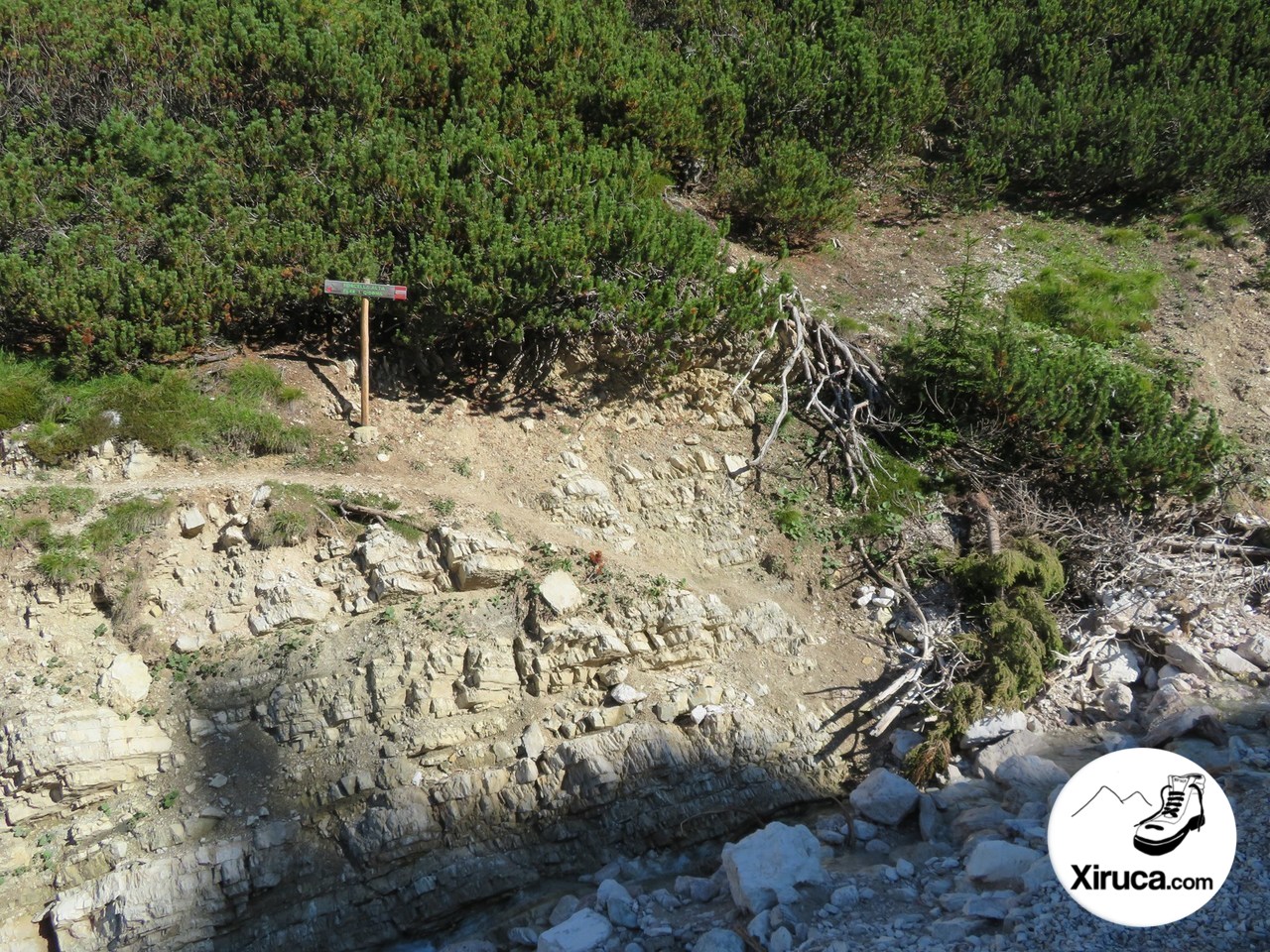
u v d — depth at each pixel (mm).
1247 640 9305
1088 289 13398
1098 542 10195
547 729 8125
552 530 9383
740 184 12953
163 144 10266
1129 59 16719
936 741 8320
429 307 9969
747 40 14727
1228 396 12289
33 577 7770
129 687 7582
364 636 8125
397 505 8875
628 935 6570
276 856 7184
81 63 10945
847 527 10320
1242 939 5684
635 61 13109
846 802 8234
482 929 7188
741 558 9977
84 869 6945
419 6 13000
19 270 9125
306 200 10305
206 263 9750
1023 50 16734
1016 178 15617
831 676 9242
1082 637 9523
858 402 11281
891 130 14039
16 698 7289
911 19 15836
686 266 10375
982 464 10969
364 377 9516
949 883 6738
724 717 8453
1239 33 16547
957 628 9516
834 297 12609
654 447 10406
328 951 7020
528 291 9750
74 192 10141
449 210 10297
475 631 8281
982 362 10844
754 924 6227
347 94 11141
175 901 6801
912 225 14508
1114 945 5684
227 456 9109
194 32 11234
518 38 12594
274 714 7695
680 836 7945
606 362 10609
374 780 7559
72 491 8320
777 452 10727
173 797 7289
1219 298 13617
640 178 11789
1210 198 15164
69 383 9180
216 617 8039
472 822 7598
